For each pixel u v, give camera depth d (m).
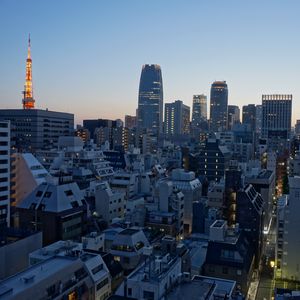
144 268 64.44
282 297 64.31
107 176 194.00
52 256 67.88
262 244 119.12
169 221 116.69
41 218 108.50
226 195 130.00
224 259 86.00
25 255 90.00
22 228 103.75
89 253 73.44
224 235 91.25
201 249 102.38
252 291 94.19
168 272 61.28
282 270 97.25
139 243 86.50
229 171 130.38
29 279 54.75
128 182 158.38
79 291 62.47
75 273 63.19
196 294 58.16
